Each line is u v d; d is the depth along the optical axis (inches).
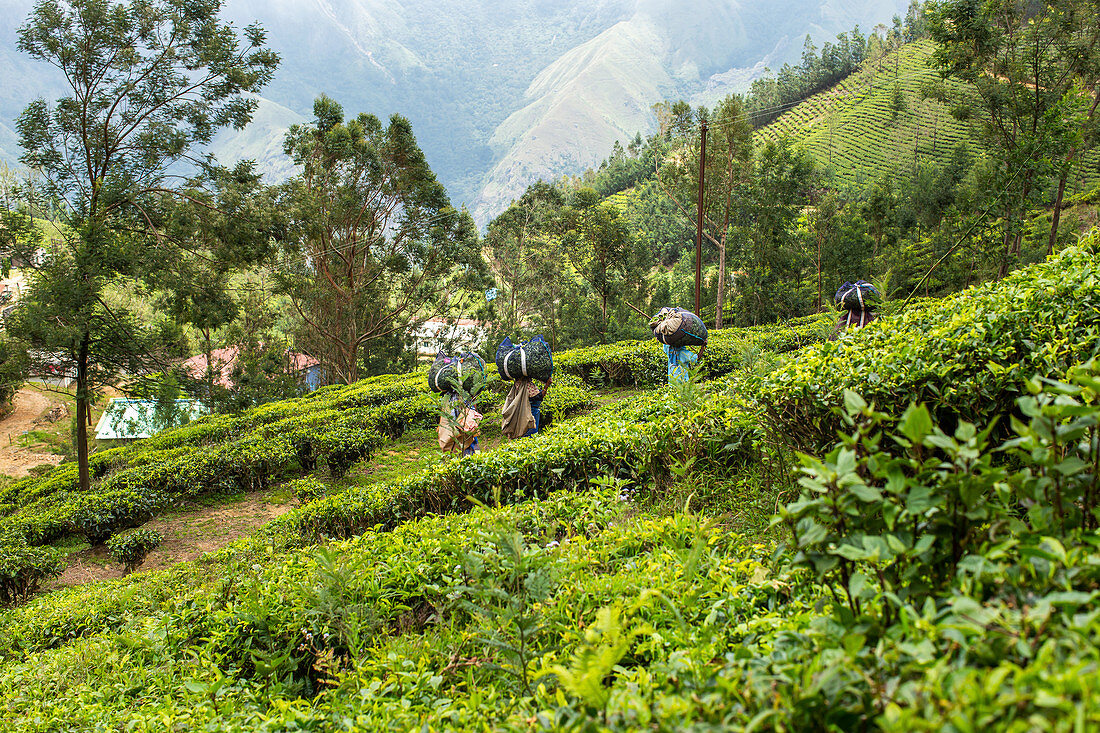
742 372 257.8
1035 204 797.9
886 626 83.4
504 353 455.5
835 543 88.2
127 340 677.3
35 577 387.2
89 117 687.1
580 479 281.4
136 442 837.8
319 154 1269.7
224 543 437.4
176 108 732.0
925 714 58.9
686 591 139.2
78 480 699.4
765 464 207.9
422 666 144.4
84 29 662.5
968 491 78.3
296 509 349.7
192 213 709.3
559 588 154.9
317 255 1278.3
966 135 2568.9
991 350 165.2
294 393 1315.2
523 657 124.6
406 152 1290.6
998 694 59.0
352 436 538.9
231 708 159.2
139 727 153.6
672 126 1079.0
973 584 77.0
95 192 685.3
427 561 196.1
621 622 122.4
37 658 231.3
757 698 75.9
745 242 1154.0
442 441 448.8
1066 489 84.4
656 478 254.1
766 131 3550.7
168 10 706.2
